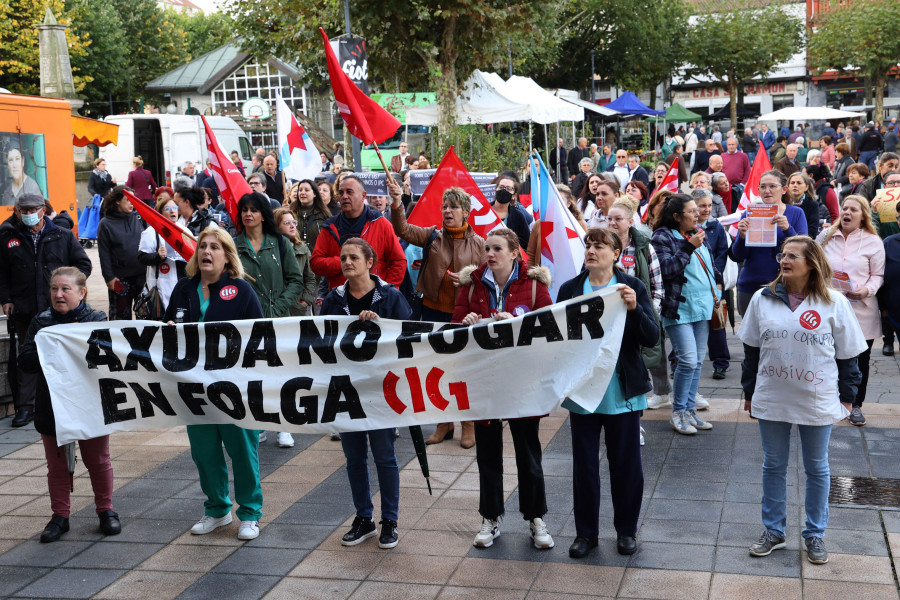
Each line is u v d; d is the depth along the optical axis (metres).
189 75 44.44
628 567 5.00
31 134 12.77
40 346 5.62
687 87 56.72
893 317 7.32
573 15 42.25
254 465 5.67
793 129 51.91
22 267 8.30
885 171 12.23
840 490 5.98
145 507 6.20
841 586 4.68
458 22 20.05
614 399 5.11
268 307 7.18
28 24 40.56
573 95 29.91
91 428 5.62
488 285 5.45
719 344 9.03
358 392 5.50
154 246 8.15
